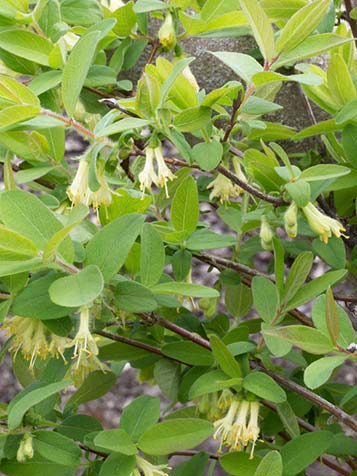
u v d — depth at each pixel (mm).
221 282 474
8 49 413
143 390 920
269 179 386
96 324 406
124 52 486
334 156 456
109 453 375
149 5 440
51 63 410
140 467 368
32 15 424
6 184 387
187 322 466
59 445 350
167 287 357
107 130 336
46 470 361
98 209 403
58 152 407
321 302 360
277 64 362
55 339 356
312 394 395
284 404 403
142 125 339
